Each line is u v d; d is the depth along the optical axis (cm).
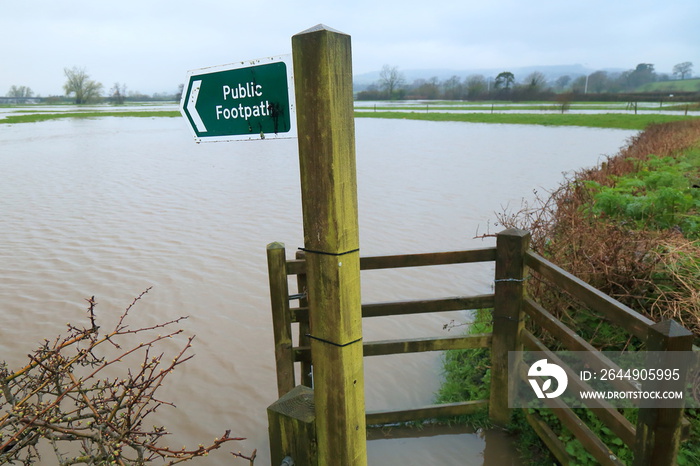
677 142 1560
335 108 199
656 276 452
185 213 1161
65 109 10562
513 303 363
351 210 215
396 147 2523
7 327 586
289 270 357
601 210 655
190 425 427
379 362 520
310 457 259
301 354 376
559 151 2275
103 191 1455
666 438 227
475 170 1748
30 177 1727
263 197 1342
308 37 195
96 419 220
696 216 615
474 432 395
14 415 206
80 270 773
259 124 222
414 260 359
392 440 391
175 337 572
